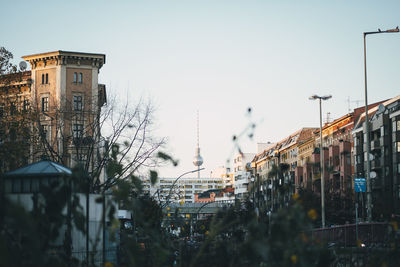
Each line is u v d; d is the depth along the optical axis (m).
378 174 75.75
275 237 8.70
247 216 11.17
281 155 128.00
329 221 68.94
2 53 39.12
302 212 8.79
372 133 78.69
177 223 23.27
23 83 73.25
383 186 70.69
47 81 73.06
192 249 17.55
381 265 11.75
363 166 80.69
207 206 103.00
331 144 96.25
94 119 52.91
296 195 9.70
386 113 75.38
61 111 51.44
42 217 10.27
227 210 11.75
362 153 81.12
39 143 45.94
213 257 11.47
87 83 73.25
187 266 14.67
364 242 29.00
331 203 69.31
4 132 37.50
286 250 8.59
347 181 83.19
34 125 49.94
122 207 11.65
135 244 10.68
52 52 71.81
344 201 70.31
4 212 9.14
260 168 146.12
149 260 11.35
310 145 108.06
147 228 11.11
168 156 11.57
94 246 10.91
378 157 76.81
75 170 11.35
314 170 11.31
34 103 57.25
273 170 12.52
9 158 28.48
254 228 9.11
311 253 8.67
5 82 39.69
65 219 11.00
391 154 73.81
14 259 8.70
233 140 10.28
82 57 72.69
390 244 12.96
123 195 10.77
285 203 10.88
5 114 39.91
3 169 28.67
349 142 86.50
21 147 30.17
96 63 73.69
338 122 93.75
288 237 8.64
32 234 8.53
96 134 47.47
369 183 47.50
